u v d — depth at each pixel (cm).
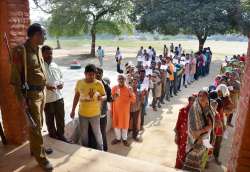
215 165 657
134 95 728
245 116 283
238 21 2520
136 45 4538
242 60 1584
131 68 816
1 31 396
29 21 428
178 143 502
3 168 378
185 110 489
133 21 2883
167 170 389
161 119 973
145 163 405
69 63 2411
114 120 745
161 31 2745
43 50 462
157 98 1070
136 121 779
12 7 395
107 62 2503
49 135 492
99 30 2969
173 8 2559
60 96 488
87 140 534
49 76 469
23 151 421
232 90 826
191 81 1625
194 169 480
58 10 2830
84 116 513
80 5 2812
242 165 292
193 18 2464
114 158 416
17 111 427
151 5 2714
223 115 652
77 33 2955
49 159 407
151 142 778
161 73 1108
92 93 502
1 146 433
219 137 643
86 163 399
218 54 3450
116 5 2891
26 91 353
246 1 2412
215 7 2502
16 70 343
